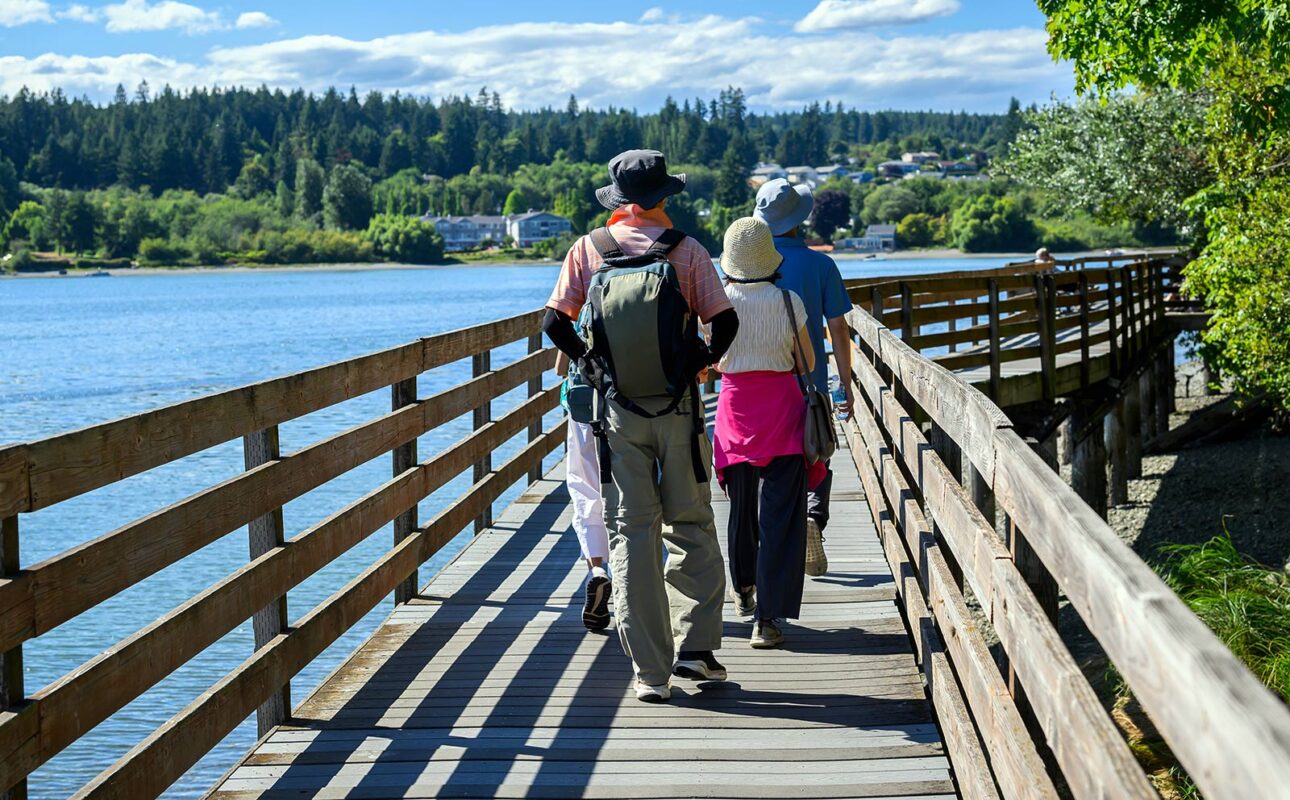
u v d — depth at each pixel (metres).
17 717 2.68
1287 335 13.61
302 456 4.41
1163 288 23.31
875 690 4.47
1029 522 2.45
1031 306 14.20
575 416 4.30
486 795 3.65
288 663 4.20
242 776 3.83
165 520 3.37
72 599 2.93
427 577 12.18
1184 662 1.38
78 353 48.66
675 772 3.79
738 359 4.82
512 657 4.99
